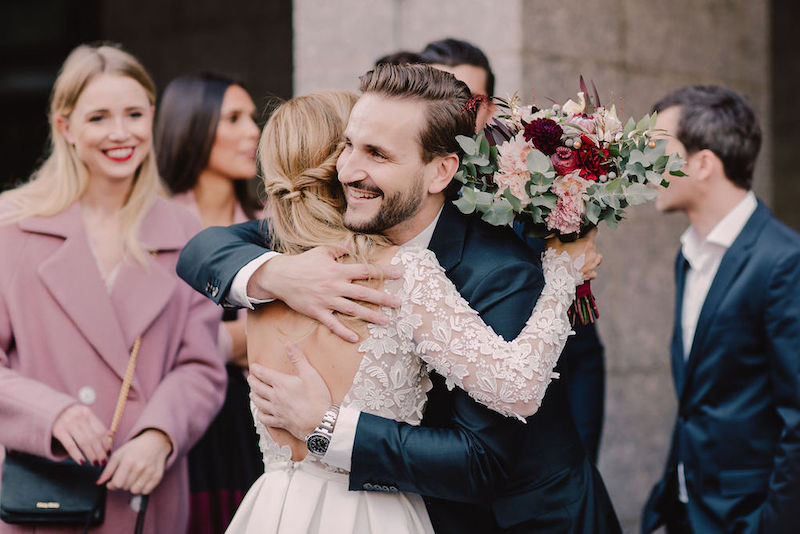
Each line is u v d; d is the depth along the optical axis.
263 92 6.48
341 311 1.99
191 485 3.23
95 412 2.78
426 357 1.96
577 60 4.13
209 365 2.98
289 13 6.41
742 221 3.17
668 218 4.65
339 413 1.97
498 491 2.16
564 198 2.01
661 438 4.61
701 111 3.16
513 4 3.91
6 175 7.59
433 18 4.14
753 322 2.96
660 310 4.62
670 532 3.28
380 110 1.98
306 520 2.03
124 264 2.89
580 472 2.25
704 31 4.74
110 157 2.88
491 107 2.76
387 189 1.99
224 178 3.71
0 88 7.55
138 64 2.98
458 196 2.12
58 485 2.69
